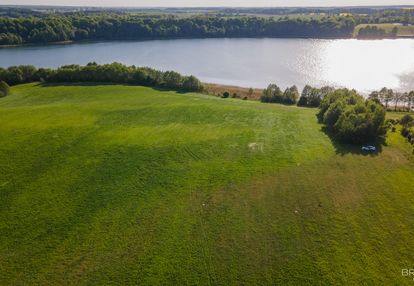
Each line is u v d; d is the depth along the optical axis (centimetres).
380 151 4300
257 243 2683
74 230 2845
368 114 4588
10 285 2339
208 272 2430
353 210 3081
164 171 3756
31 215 3033
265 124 5309
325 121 5350
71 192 3366
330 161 3988
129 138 4634
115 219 2972
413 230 2841
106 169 3794
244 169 3781
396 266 2477
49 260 2547
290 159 4028
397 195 3328
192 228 2853
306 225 2880
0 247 2670
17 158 4012
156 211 3075
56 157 4059
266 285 2328
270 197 3262
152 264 2497
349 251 2603
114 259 2545
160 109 6053
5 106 6850
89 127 5038
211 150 4278
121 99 7169
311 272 2422
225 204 3161
